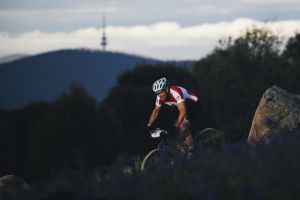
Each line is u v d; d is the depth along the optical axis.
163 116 55.44
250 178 8.74
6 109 69.50
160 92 18.53
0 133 62.97
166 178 10.33
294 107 21.00
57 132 52.50
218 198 8.10
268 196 7.73
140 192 9.41
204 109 64.69
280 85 93.31
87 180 11.56
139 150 60.81
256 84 89.44
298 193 7.69
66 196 10.78
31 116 67.19
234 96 89.38
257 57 95.69
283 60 102.44
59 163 51.38
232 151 11.38
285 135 12.63
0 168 61.81
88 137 52.75
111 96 65.19
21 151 63.38
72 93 54.19
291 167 8.77
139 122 62.38
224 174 9.29
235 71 93.06
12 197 11.42
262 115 21.05
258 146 11.36
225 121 83.81
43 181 11.50
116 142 54.59
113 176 11.59
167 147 17.23
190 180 9.71
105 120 54.06
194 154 12.47
